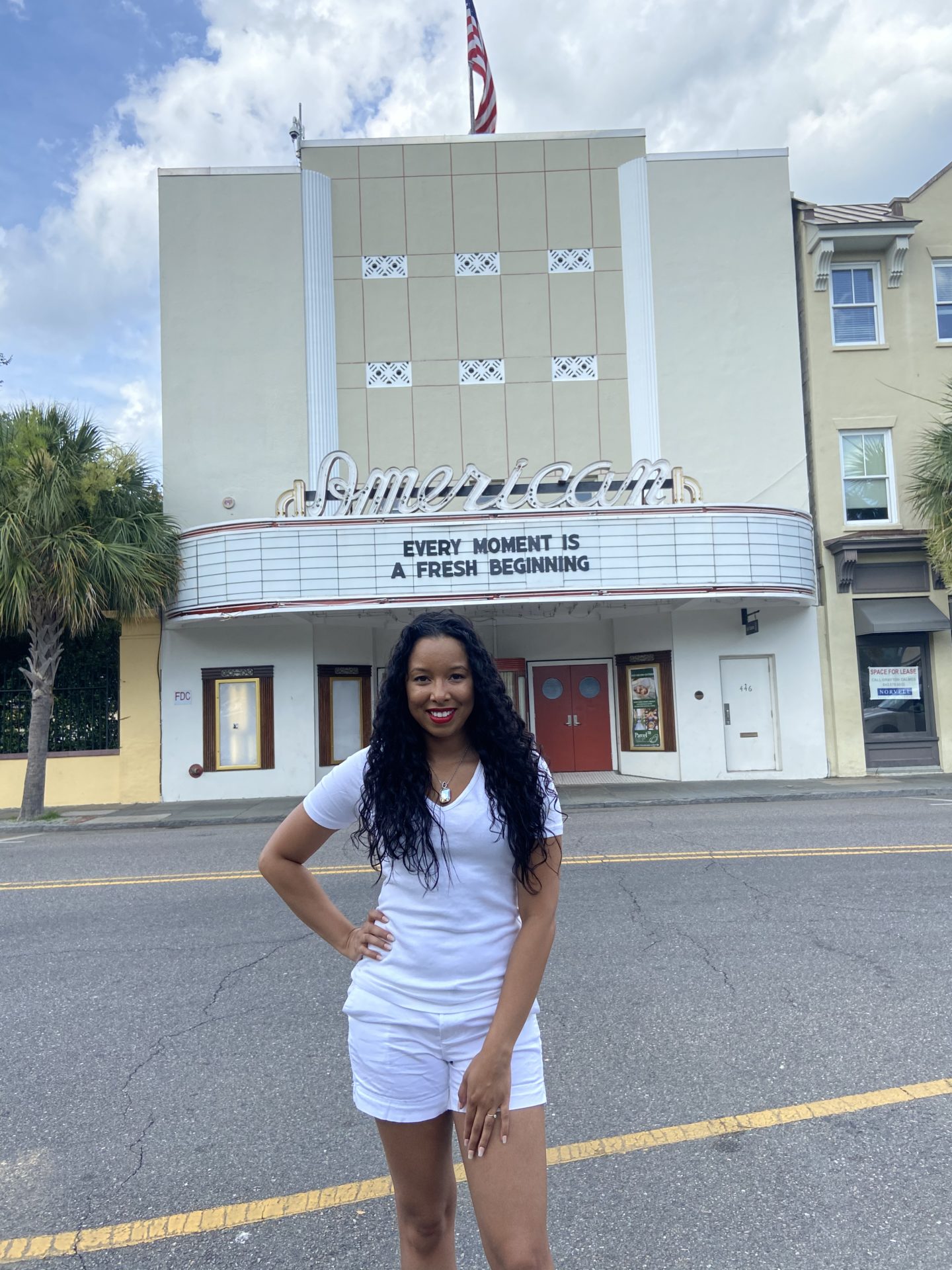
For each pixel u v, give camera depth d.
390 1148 2.20
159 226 18.16
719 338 18.33
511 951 2.17
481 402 18.39
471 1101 2.01
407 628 2.25
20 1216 3.31
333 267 18.42
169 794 17.06
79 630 15.60
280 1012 5.27
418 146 18.62
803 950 6.06
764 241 18.44
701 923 6.77
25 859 11.09
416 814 2.14
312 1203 3.35
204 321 18.11
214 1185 3.49
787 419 18.16
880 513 17.97
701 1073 4.30
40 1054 4.78
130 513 15.71
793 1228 3.07
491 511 15.80
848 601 17.56
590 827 11.98
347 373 18.36
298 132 18.98
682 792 15.64
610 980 5.59
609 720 19.34
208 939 6.83
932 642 17.77
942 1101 3.94
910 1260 2.88
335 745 17.69
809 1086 4.12
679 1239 3.04
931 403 17.89
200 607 16.05
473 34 21.08
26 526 14.16
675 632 17.77
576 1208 3.24
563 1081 4.27
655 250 18.45
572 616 18.22
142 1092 4.31
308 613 16.05
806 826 11.43
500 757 2.16
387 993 2.18
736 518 15.98
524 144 18.70
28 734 17.19
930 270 18.17
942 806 13.27
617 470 18.34
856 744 17.42
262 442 17.97
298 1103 4.15
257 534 15.73
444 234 18.56
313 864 9.42
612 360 18.53
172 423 17.95
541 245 18.61
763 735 17.73
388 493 16.00
